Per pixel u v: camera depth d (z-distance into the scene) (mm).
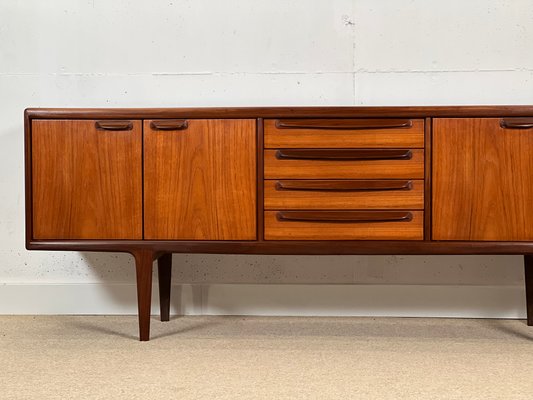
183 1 2896
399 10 2852
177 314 2916
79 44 2926
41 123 2422
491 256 2869
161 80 2918
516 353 2289
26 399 1835
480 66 2846
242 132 2387
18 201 2951
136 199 2420
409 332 2590
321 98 2883
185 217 2410
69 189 2430
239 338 2496
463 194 2342
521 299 2838
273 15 2879
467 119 2334
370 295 2871
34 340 2475
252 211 2395
